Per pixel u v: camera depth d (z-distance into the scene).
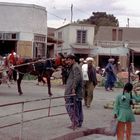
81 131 13.69
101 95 25.84
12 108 17.44
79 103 14.02
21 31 47.53
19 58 23.44
